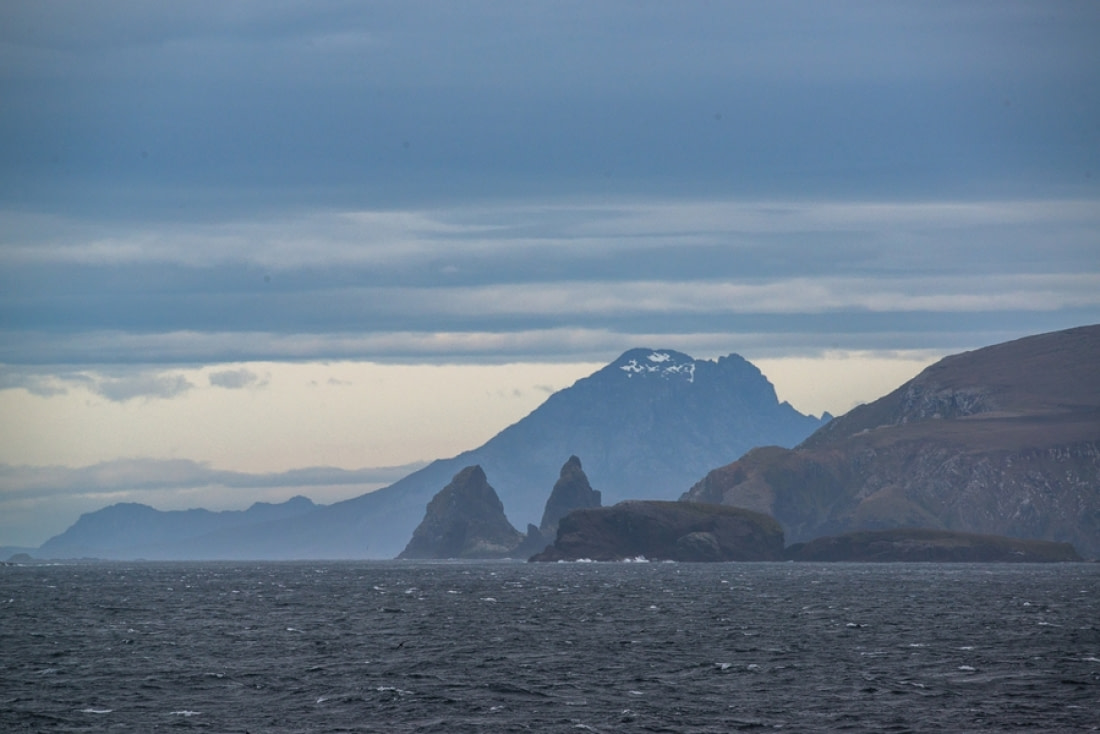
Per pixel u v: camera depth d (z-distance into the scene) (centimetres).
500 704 14438
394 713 13912
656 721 13412
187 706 14362
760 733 12812
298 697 14938
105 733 12925
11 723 13400
